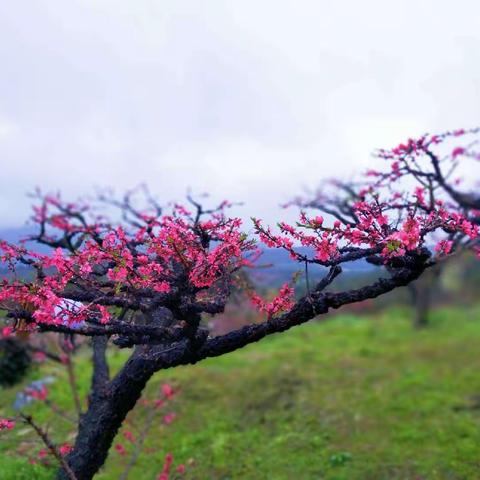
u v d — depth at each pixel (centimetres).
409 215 471
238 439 1161
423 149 579
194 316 488
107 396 653
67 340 908
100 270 541
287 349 1822
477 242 544
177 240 464
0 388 1379
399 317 2378
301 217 457
